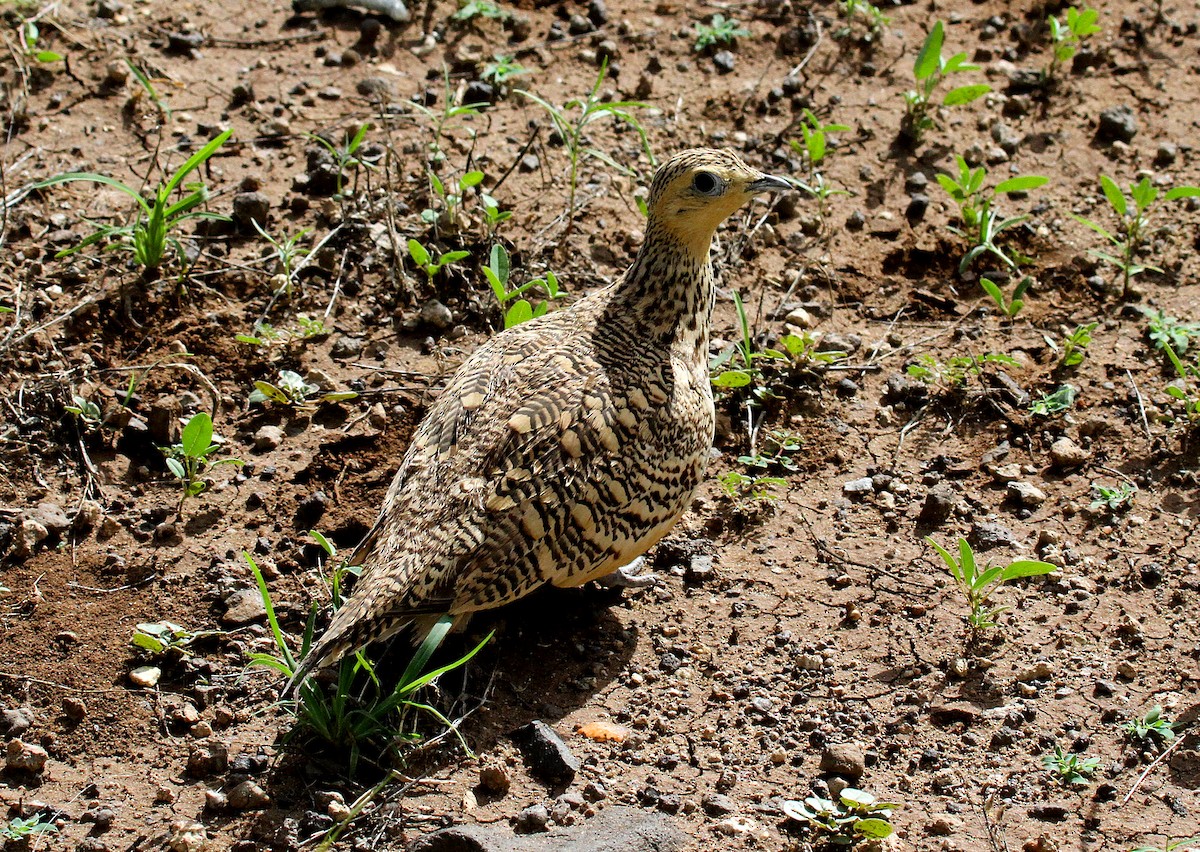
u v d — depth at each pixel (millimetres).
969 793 7148
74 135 11406
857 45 12898
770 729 7531
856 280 10758
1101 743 7430
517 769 7223
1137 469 9250
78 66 12047
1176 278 10773
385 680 7582
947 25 13258
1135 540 8742
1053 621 8195
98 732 7363
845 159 11773
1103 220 11266
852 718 7590
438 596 7148
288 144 11539
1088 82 12648
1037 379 9898
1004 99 12430
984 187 11570
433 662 7742
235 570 8312
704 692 7746
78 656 7738
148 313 9953
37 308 9812
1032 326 10391
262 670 7719
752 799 7098
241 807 6957
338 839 6855
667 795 7086
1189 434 9375
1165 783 7207
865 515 8969
